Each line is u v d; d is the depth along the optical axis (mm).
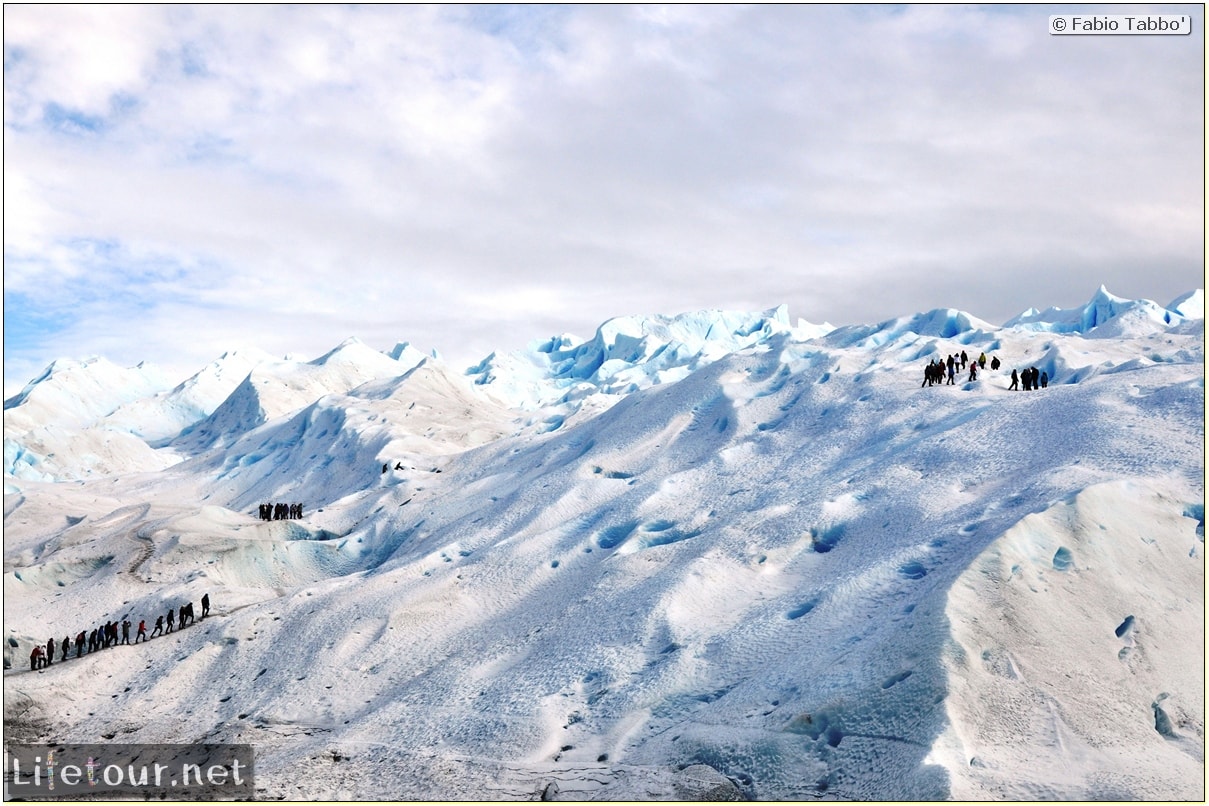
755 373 77250
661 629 40656
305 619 52750
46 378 192250
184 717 44312
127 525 79250
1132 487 38094
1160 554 35344
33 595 66750
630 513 56406
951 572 34000
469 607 51312
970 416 54656
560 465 73625
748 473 58469
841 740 28750
